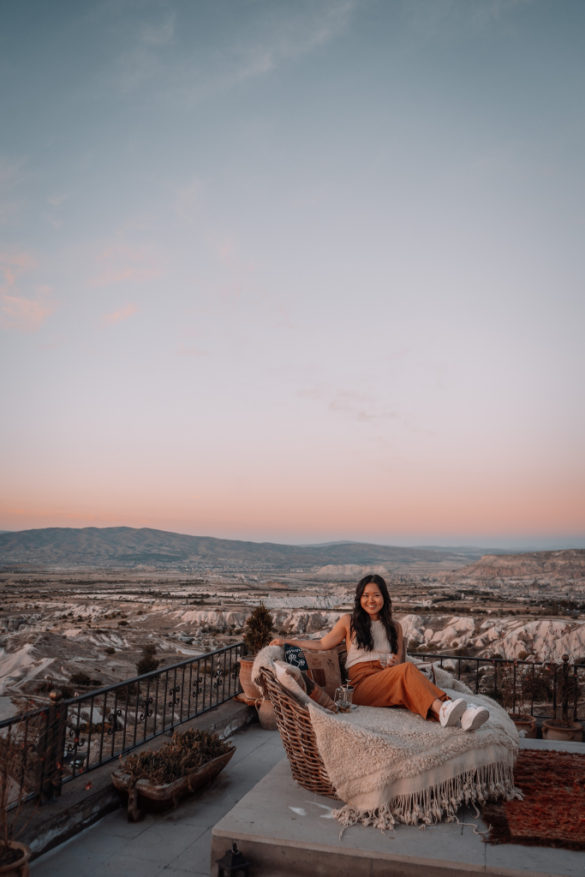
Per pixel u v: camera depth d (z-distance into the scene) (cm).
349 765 390
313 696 445
